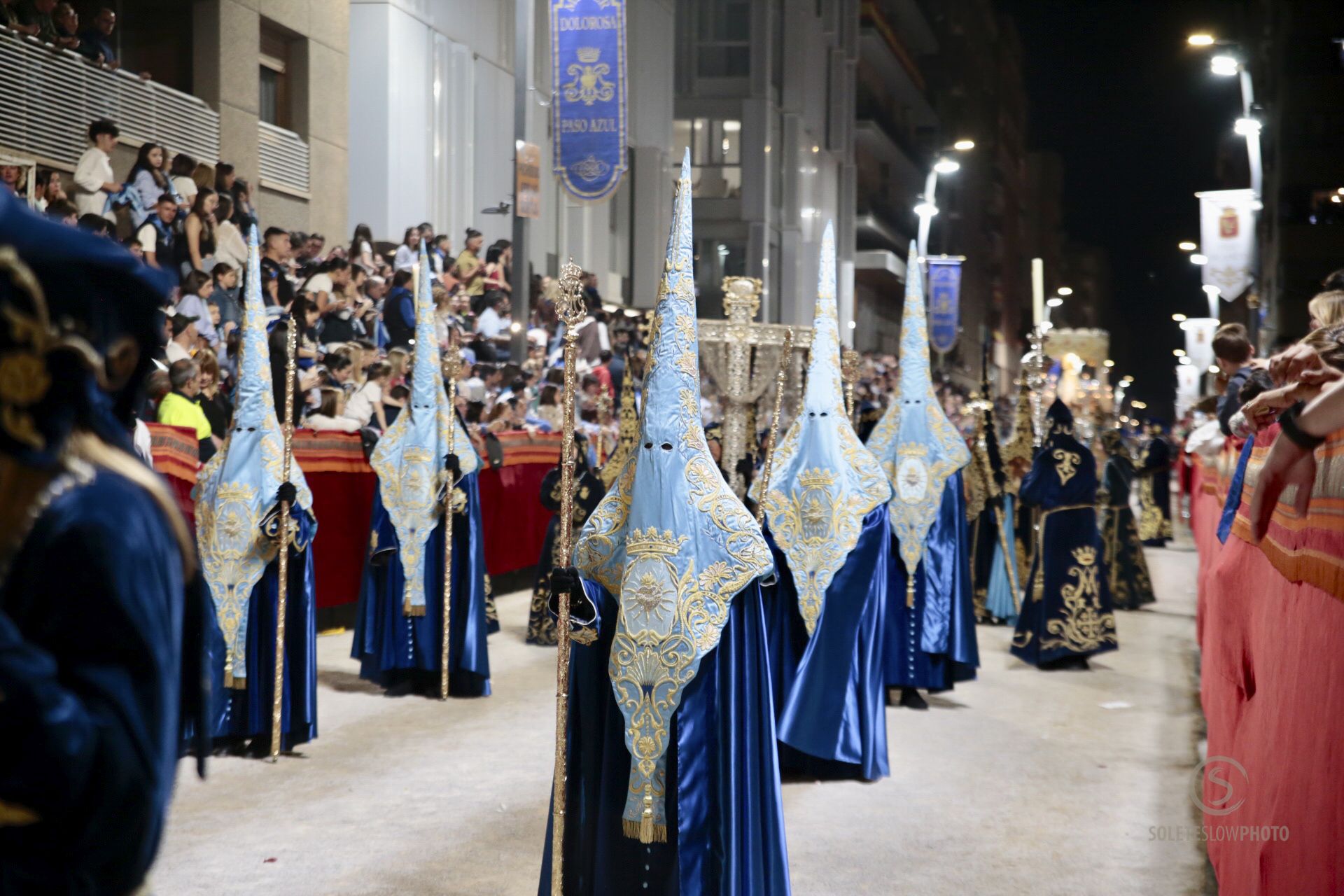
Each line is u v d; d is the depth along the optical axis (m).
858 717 6.66
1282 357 3.26
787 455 6.92
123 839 1.61
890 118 56.19
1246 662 4.32
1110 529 14.03
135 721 1.62
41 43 13.34
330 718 7.86
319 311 13.34
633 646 3.95
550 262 25.81
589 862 4.08
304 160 18.88
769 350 8.73
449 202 21.98
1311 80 37.53
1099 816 6.01
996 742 7.58
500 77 23.67
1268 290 39.84
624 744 4.04
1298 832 2.95
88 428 1.71
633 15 29.58
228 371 11.66
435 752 7.00
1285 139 37.72
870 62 52.31
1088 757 7.20
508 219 24.28
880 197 55.22
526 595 14.12
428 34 21.09
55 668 1.56
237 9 17.16
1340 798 2.60
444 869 5.06
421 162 20.98
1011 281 92.00
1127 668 10.27
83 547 1.61
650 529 3.99
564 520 4.16
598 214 28.30
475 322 17.17
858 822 5.89
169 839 5.39
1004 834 5.72
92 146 14.07
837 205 44.97
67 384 1.64
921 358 8.54
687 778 3.95
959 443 8.43
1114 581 14.02
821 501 6.72
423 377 8.58
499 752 7.01
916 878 5.08
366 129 20.08
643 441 4.08
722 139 37.31
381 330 14.90
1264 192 43.03
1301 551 3.09
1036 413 12.99
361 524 10.99
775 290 38.81
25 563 1.61
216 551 6.82
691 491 4.02
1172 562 19.59
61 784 1.52
